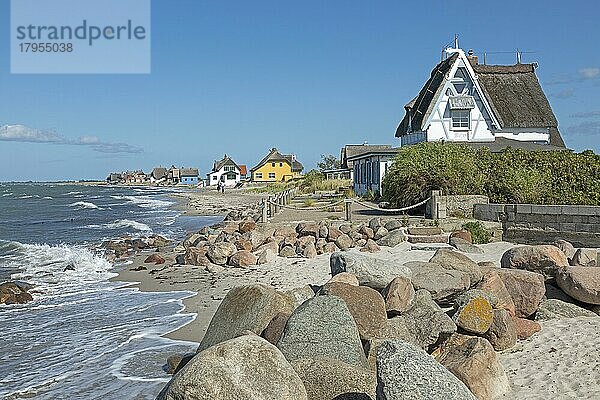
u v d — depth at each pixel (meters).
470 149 28.00
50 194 110.81
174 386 5.68
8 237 34.28
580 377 7.91
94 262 23.39
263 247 20.77
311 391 6.48
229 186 130.50
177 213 54.53
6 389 9.55
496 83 44.84
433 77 44.72
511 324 9.30
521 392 7.55
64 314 14.50
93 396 9.18
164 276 19.25
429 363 5.73
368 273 10.54
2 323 13.69
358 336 7.89
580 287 10.59
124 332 12.66
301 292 10.91
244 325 9.12
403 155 27.78
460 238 18.56
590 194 22.62
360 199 36.09
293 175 119.19
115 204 73.00
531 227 19.42
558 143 43.38
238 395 5.56
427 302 9.67
